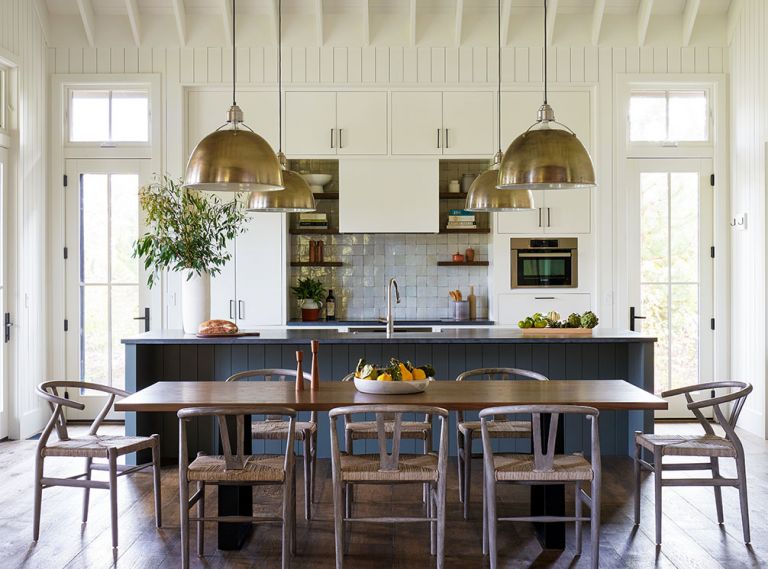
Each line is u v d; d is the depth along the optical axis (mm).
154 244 5559
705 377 6770
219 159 3039
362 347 5316
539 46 6703
